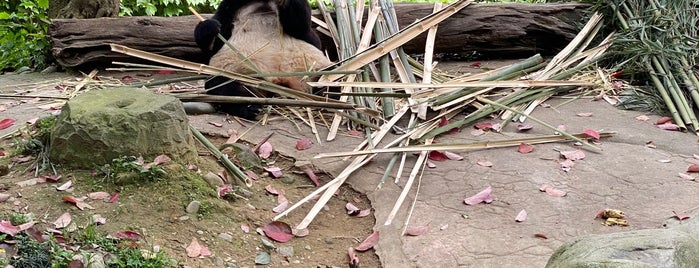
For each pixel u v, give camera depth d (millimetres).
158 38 7250
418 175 4863
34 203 4016
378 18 6574
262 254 3982
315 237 4258
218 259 3840
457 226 4234
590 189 4613
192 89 6434
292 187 4809
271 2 6090
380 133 5301
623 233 3238
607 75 6543
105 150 4328
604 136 5434
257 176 4852
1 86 6938
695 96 6023
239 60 5730
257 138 5367
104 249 3629
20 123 5434
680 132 5637
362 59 5934
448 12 6754
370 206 4570
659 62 6355
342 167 4980
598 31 7121
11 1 10344
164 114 4461
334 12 7211
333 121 5535
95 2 7781
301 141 5277
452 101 5723
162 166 4352
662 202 4445
